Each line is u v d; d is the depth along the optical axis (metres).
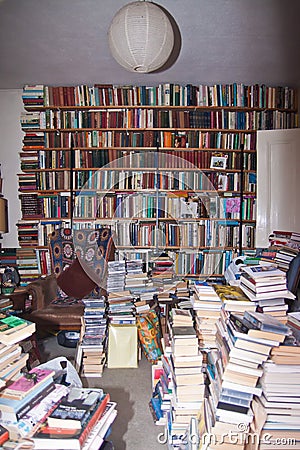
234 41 3.13
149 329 3.05
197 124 4.12
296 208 3.96
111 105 4.07
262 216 4.08
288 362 1.46
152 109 4.14
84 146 4.13
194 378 1.77
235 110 4.20
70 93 4.06
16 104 4.29
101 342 2.85
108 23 2.83
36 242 4.13
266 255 3.34
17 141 4.30
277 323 1.51
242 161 4.18
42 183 4.16
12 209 4.33
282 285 1.80
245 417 1.49
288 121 4.18
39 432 1.31
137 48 2.25
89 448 1.31
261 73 3.83
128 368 2.98
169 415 1.94
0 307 2.28
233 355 1.48
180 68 3.69
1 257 4.15
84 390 1.58
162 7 2.62
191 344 1.78
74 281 3.49
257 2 2.56
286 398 1.46
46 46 3.21
